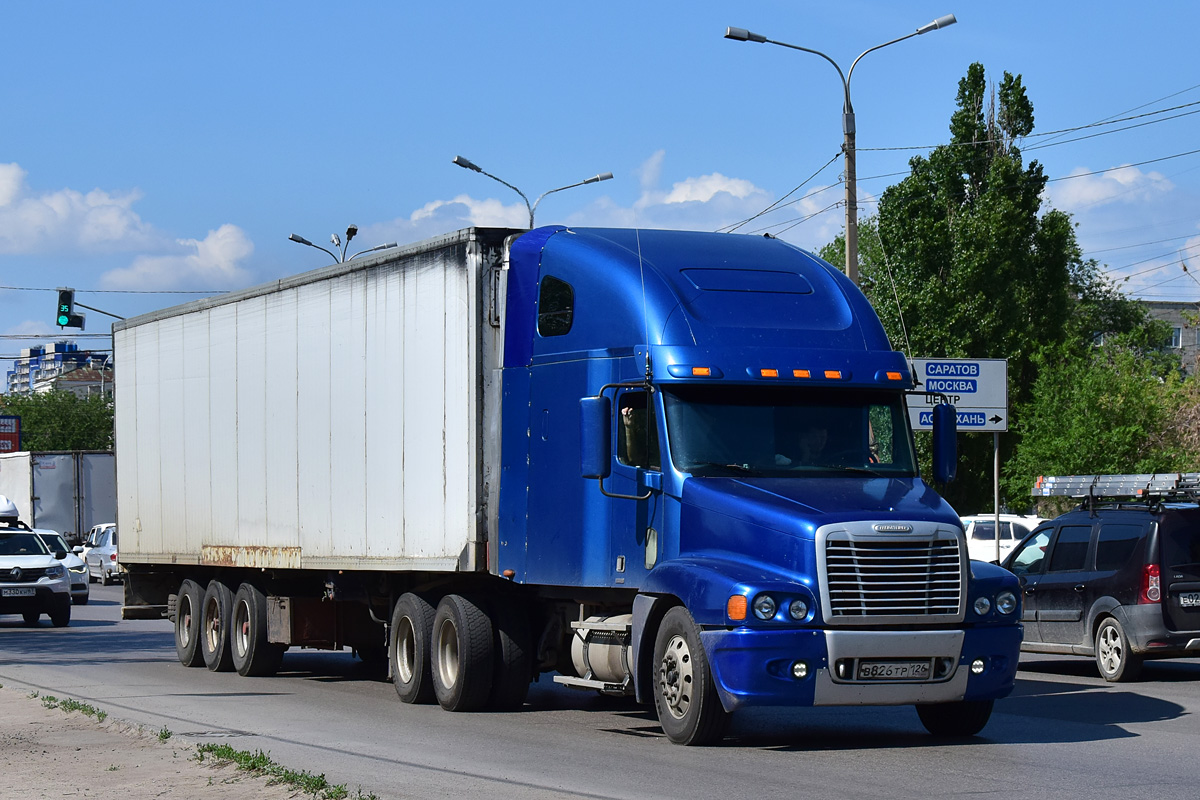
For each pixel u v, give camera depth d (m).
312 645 17.58
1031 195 43.19
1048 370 39.34
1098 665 16.78
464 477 13.60
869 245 58.56
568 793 8.95
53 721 12.38
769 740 11.41
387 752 10.95
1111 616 16.52
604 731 12.24
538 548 12.78
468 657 13.60
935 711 11.59
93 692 15.96
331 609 17.50
